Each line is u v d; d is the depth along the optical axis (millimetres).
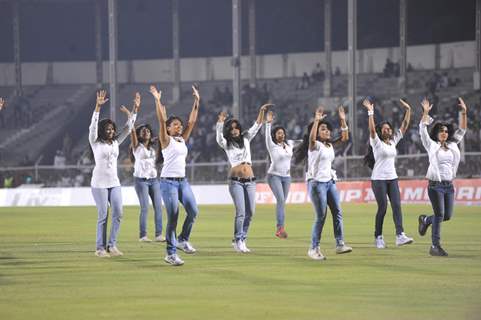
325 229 20469
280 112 49344
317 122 13648
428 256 14109
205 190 36312
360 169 33688
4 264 13492
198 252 15070
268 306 9281
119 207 14570
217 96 51562
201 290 10469
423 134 14312
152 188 17578
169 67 58281
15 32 55594
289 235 19000
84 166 37531
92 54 59062
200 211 29312
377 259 13695
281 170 17750
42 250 15875
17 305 9469
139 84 58469
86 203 37562
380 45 55031
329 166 13938
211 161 44500
